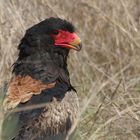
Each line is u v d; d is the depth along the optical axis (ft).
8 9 54.75
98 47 59.26
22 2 56.70
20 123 42.91
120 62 57.47
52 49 47.47
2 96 44.70
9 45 52.60
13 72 47.06
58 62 47.57
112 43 58.95
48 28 47.44
